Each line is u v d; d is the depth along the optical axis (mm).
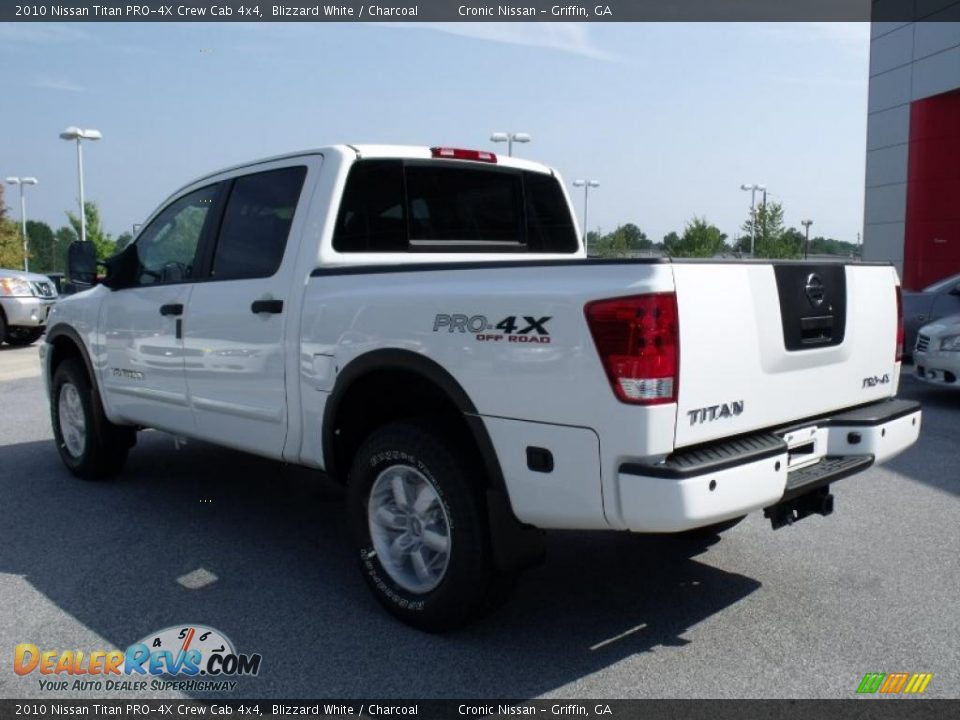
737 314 3182
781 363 3398
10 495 5750
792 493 3334
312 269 4129
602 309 2951
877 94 22922
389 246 4520
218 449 7180
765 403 3346
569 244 5648
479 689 3189
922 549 4668
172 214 5246
